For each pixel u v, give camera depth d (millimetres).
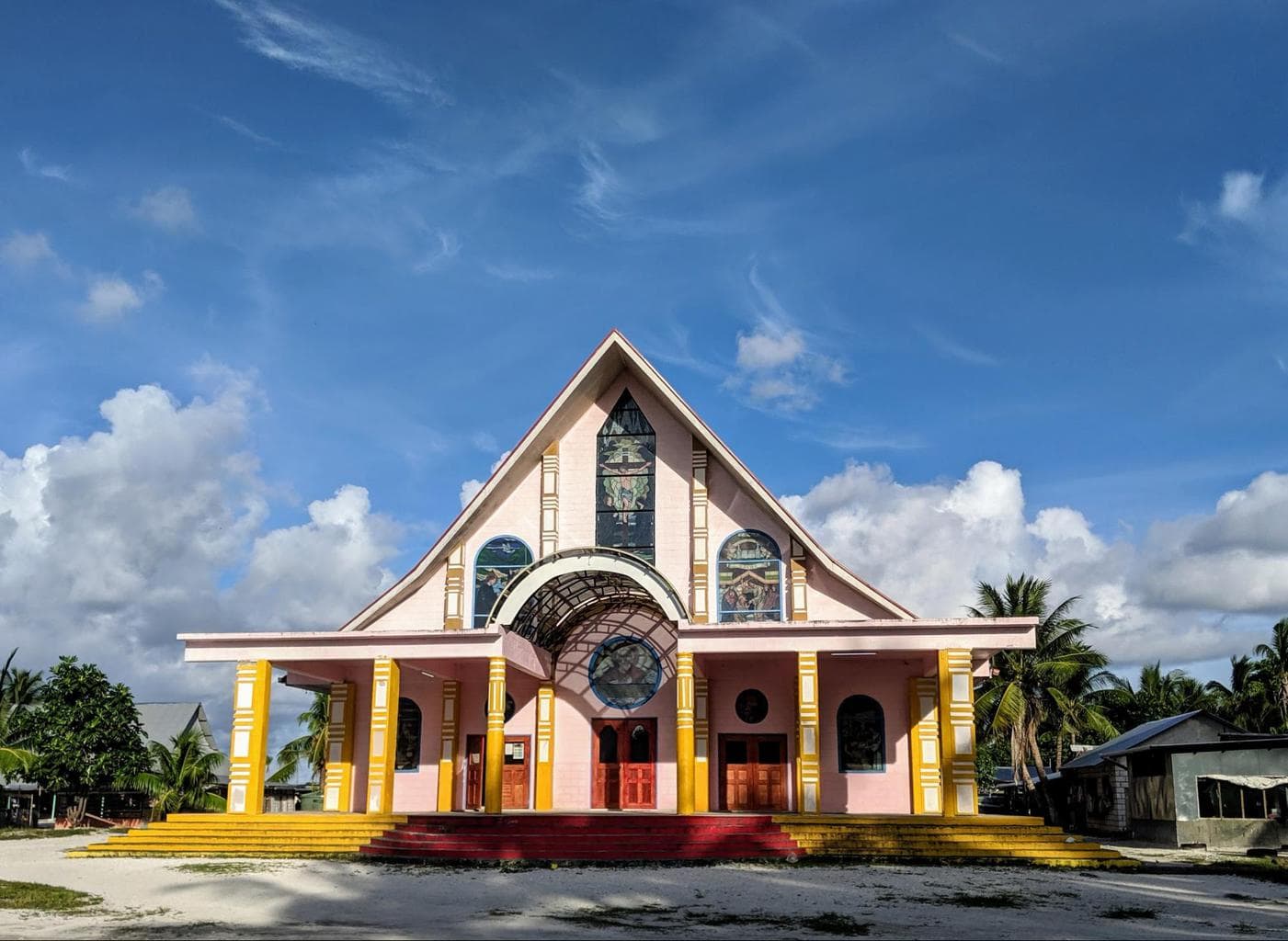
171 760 48531
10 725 52469
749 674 30688
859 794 29359
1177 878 20844
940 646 26188
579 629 32156
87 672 47719
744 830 23766
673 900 16828
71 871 21172
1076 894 17844
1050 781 50406
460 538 31203
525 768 31375
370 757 27078
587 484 31219
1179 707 63281
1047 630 49625
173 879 19516
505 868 21125
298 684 31938
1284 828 32312
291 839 24703
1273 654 59438
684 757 26375
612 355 30703
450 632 27234
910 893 17688
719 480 30578
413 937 13203
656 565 30375
